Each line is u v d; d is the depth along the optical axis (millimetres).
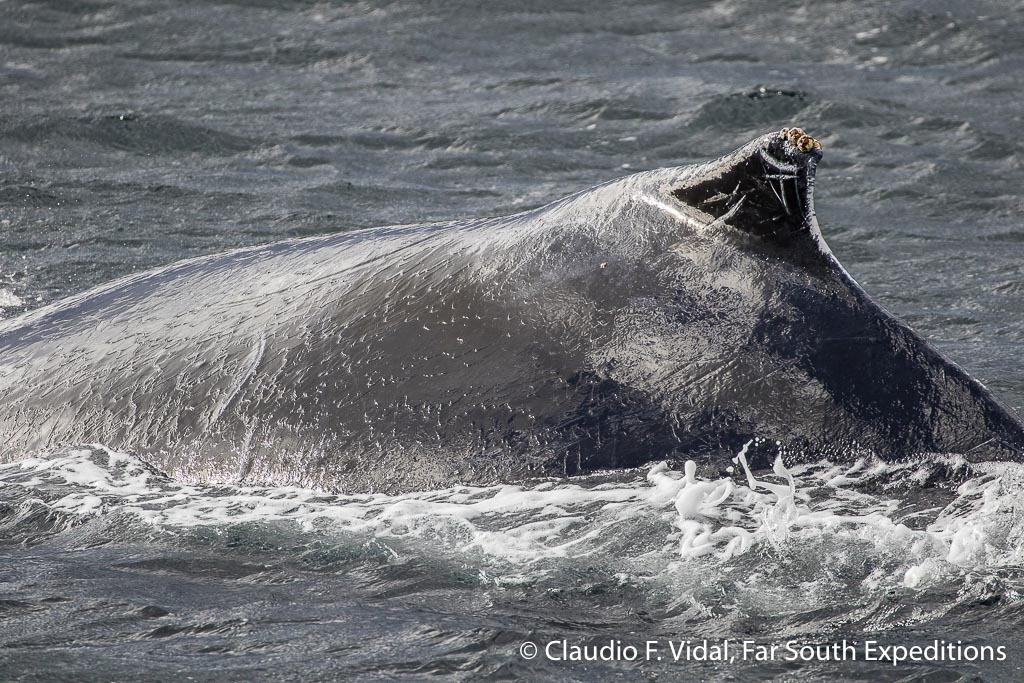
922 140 48812
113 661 14609
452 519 17047
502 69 58344
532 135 47875
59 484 18938
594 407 17453
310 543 17109
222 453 18750
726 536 16203
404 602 15906
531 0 70188
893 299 31891
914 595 15492
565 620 15391
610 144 47469
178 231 36188
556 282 18250
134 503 18328
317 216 37781
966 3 72312
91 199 39000
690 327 17469
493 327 18359
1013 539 16031
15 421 20531
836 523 16188
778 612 15320
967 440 16844
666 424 17188
